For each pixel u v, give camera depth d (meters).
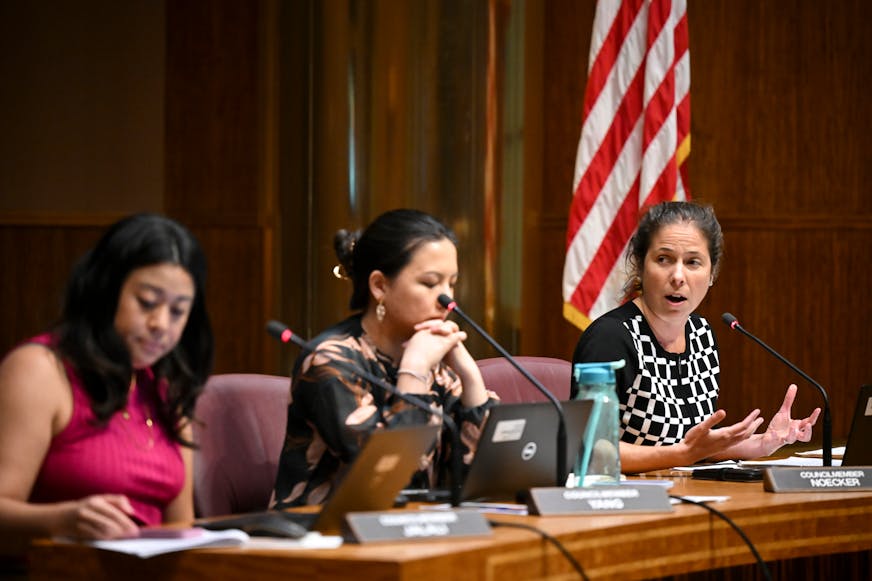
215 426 5.44
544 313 13.65
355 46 11.87
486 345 11.87
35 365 4.10
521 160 12.03
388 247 5.04
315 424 4.95
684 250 6.11
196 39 15.08
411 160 11.77
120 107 15.27
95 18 15.30
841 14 13.18
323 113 12.04
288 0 12.22
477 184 11.76
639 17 9.30
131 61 15.23
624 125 9.29
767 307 13.30
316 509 4.49
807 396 13.28
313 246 12.25
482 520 3.84
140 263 4.07
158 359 4.44
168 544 3.60
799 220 13.23
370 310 5.16
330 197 12.08
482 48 11.73
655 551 4.27
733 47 13.23
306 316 12.42
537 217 12.59
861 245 13.24
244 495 5.46
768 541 4.71
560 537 3.92
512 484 4.56
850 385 13.26
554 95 13.58
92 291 4.12
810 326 13.28
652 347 6.21
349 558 3.44
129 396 4.40
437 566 3.51
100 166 15.30
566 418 4.70
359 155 11.90
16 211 15.32
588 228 9.27
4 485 4.02
